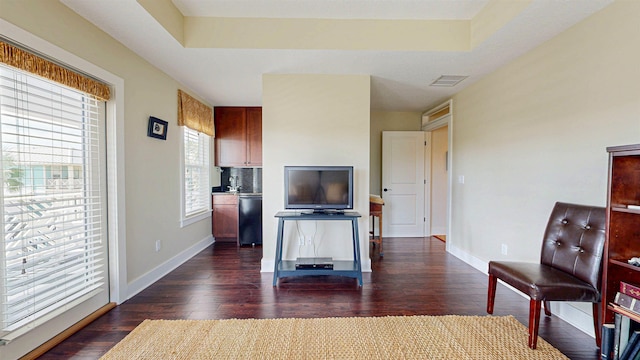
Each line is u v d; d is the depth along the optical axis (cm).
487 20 237
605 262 168
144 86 282
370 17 260
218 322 216
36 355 175
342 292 272
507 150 291
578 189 212
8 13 157
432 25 263
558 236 211
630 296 157
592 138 202
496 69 306
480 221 338
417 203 517
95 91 218
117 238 243
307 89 324
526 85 265
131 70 262
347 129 327
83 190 216
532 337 182
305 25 261
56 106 192
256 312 232
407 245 455
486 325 212
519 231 274
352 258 335
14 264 166
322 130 326
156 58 279
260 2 236
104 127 237
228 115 483
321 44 261
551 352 180
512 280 199
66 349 184
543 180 245
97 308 228
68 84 194
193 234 402
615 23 185
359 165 329
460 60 283
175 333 201
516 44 247
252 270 335
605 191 193
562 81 226
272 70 312
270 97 323
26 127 168
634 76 175
